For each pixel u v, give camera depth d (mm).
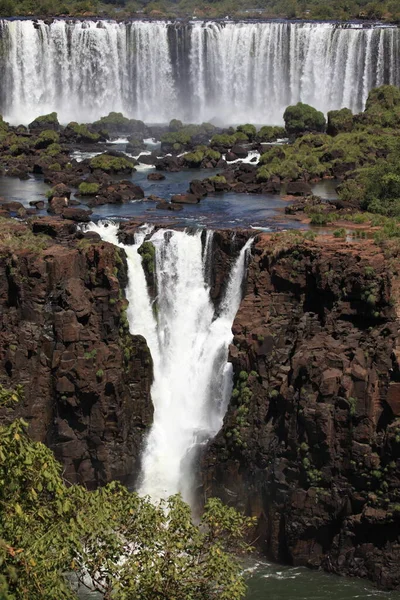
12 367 52031
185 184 77688
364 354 48469
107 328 53188
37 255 52812
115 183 75000
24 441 26766
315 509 47625
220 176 75812
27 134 94250
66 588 27562
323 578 47031
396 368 47094
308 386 48156
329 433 47062
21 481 26938
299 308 52719
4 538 26594
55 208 66375
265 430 49875
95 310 53156
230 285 56750
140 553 31109
